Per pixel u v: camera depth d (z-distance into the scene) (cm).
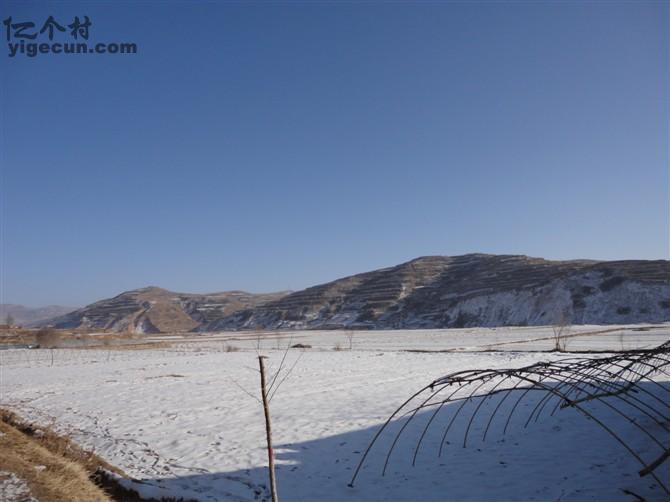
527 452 1242
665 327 6047
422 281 18100
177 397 2281
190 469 1234
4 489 838
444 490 1041
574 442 1288
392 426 1569
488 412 1680
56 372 3556
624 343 4347
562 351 3688
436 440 1400
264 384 698
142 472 1222
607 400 1684
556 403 1734
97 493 986
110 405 2131
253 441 1468
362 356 4109
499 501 962
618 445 1227
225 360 4188
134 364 4050
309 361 3778
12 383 2961
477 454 1255
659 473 1015
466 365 3156
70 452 1326
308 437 1491
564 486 1004
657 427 1306
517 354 3672
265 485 1111
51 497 854
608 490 959
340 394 2200
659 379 1936
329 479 1141
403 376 2739
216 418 1805
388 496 1028
